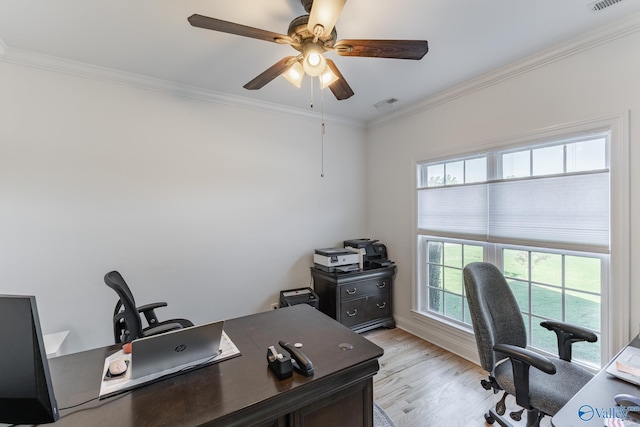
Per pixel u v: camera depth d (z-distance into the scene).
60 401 0.99
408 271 3.21
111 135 2.32
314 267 3.26
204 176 2.71
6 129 2.01
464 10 1.61
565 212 1.97
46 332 2.12
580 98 1.88
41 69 2.10
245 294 2.93
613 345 1.76
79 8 1.58
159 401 1.00
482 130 2.45
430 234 2.96
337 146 3.52
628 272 1.70
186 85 2.56
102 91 2.29
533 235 2.14
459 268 2.76
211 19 1.24
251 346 1.40
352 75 2.39
